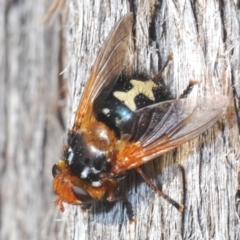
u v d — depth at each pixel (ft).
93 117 0.48
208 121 0.47
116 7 0.50
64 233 0.57
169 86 0.49
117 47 0.49
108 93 0.48
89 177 0.47
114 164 0.47
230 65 0.48
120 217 0.49
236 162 0.48
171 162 0.48
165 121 0.47
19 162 0.59
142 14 0.49
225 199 0.48
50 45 0.58
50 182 0.58
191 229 0.48
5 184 0.59
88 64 0.50
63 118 0.57
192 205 0.48
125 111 0.48
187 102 0.47
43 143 0.58
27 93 0.59
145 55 0.49
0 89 0.59
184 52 0.49
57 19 0.57
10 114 0.59
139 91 0.48
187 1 0.49
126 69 0.49
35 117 0.58
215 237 0.48
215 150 0.48
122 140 0.48
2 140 0.59
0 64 0.59
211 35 0.49
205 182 0.48
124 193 0.49
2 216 0.59
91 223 0.49
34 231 0.58
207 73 0.48
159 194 0.48
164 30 0.49
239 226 0.48
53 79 0.58
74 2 0.52
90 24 0.50
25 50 0.59
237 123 0.48
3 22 0.59
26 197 0.59
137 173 0.49
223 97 0.47
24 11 0.59
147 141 0.47
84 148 0.47
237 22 0.49
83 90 0.49
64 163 0.48
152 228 0.48
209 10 0.49
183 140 0.47
